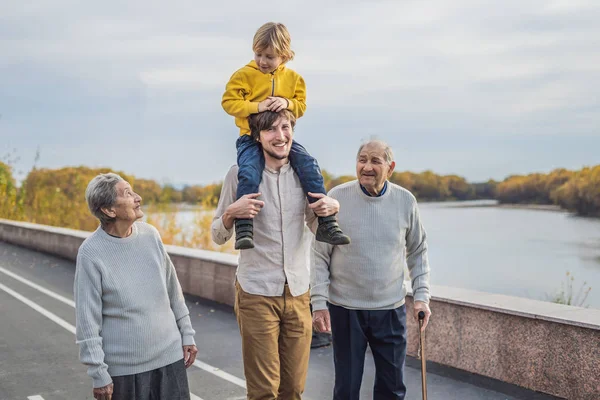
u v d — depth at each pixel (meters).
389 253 4.13
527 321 5.09
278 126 3.71
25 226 16.56
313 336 6.70
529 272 10.25
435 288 6.14
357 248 4.10
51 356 6.73
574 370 4.81
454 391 5.27
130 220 3.33
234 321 8.08
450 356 5.70
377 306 4.12
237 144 3.95
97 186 3.27
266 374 3.67
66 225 18.75
